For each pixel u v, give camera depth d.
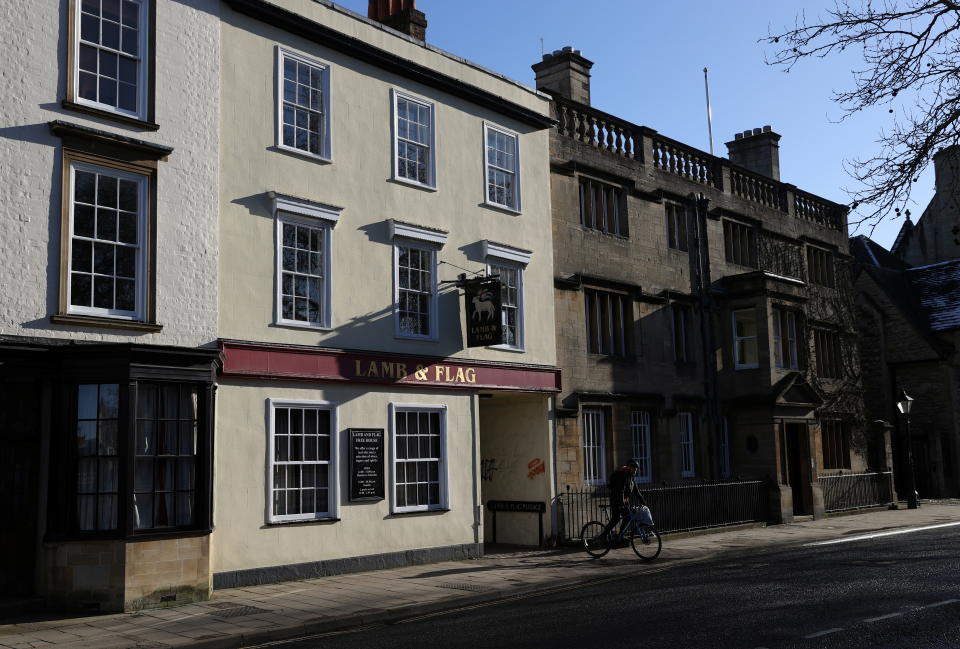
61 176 12.41
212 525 13.09
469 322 18.19
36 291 12.02
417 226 17.56
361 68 17.08
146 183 13.39
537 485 20.06
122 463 12.09
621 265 23.19
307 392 15.30
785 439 25.91
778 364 26.66
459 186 18.86
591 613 11.24
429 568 16.17
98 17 13.22
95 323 12.50
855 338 33.12
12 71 12.09
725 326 26.52
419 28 20.14
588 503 20.69
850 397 31.80
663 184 25.28
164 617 11.48
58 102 12.51
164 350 12.49
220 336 14.14
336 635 10.67
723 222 27.53
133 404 12.20
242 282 14.56
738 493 23.81
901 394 30.25
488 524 20.80
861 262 39.09
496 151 20.08
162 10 13.91
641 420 23.36
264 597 12.94
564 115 22.28
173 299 13.47
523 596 13.27
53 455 12.16
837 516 27.36
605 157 23.28
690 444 24.83
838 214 33.84
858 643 8.84
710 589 12.93
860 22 13.70
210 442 13.12
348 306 16.20
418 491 17.22
